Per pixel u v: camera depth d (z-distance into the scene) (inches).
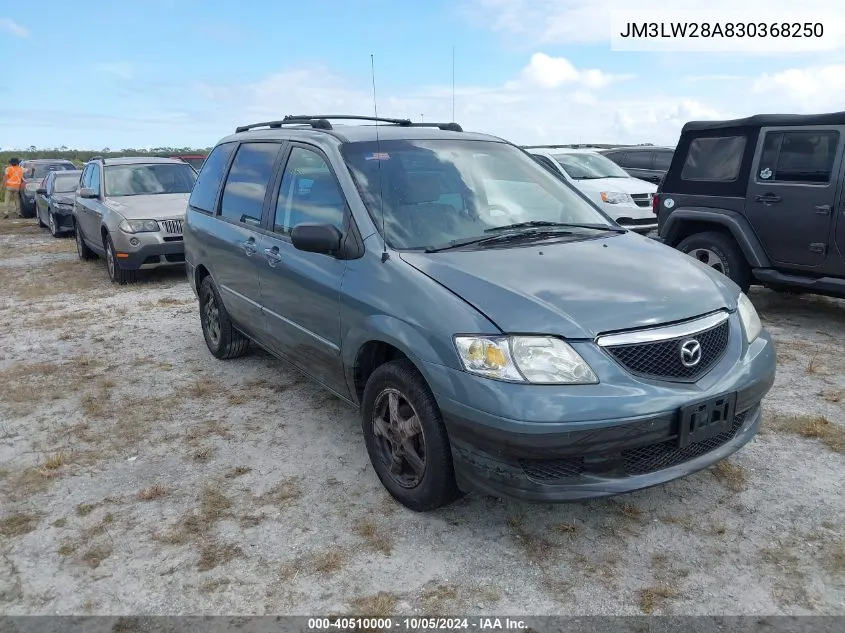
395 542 126.5
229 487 148.8
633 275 131.7
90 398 202.8
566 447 109.9
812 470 146.4
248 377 218.4
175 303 328.5
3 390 213.0
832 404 179.3
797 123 249.6
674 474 118.5
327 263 152.2
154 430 180.2
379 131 174.1
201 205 233.8
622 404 111.0
